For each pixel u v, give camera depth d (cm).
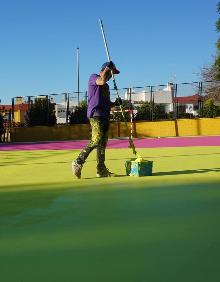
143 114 2256
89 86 593
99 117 580
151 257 225
